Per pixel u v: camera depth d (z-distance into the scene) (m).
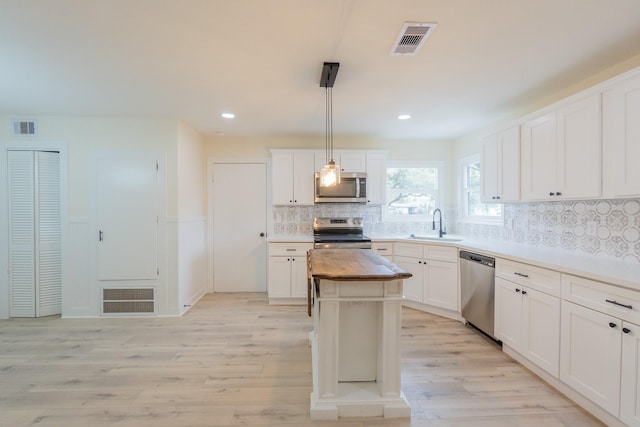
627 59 2.09
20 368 2.32
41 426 1.70
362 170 4.20
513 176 2.76
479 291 2.88
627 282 1.54
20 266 3.37
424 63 2.13
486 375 2.22
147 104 2.97
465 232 4.20
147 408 1.86
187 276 3.71
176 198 3.46
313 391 1.96
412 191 4.54
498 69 2.23
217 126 3.78
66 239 3.38
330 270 1.86
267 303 3.91
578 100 2.10
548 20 1.65
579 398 1.88
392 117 3.39
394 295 1.83
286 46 1.91
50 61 2.10
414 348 2.65
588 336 1.76
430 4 1.51
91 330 3.04
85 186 3.38
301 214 4.43
